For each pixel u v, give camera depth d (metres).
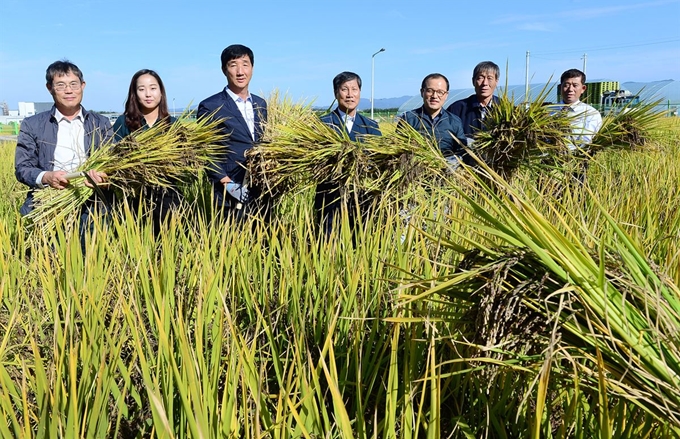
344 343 2.87
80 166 4.69
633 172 6.63
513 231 1.89
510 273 1.94
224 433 2.03
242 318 3.35
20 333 3.42
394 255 3.36
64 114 5.00
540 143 4.78
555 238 1.82
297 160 4.82
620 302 1.78
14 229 5.45
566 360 2.02
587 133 5.43
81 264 3.54
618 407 2.12
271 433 2.16
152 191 4.89
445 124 5.29
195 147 5.00
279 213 5.23
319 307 3.15
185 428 2.20
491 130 5.00
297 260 3.46
